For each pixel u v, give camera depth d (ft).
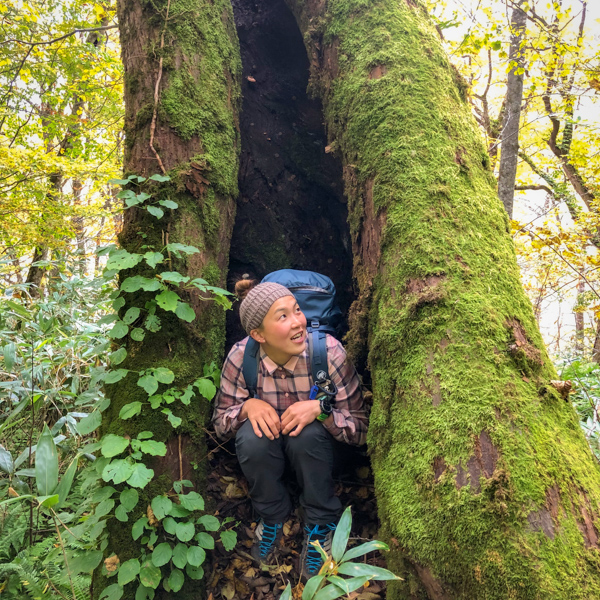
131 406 5.32
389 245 5.85
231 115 7.79
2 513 6.30
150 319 5.73
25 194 17.51
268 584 6.10
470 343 4.72
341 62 7.58
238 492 7.38
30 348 7.68
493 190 6.51
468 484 3.92
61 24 18.81
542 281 23.34
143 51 6.98
